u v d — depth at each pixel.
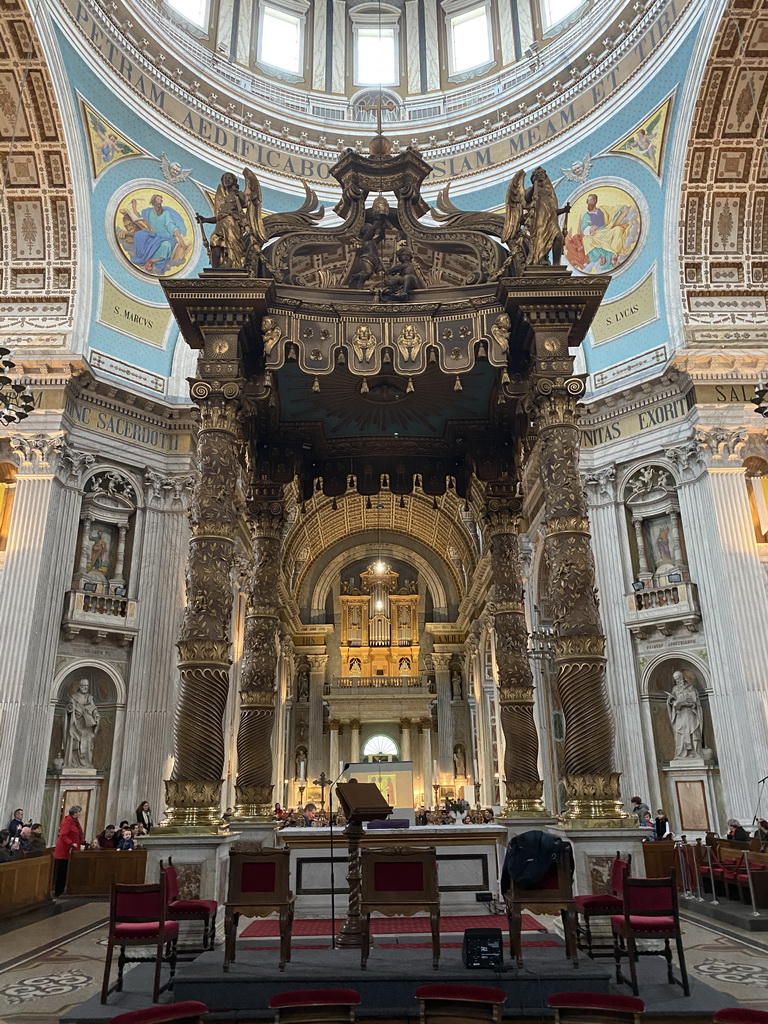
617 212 17.48
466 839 8.34
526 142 18.69
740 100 15.14
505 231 7.77
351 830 6.19
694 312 16.08
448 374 7.80
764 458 15.30
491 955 5.04
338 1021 4.16
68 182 16.19
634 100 16.66
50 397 15.34
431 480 10.38
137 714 15.48
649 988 5.34
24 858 10.92
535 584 18.94
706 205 16.16
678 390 15.80
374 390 8.92
